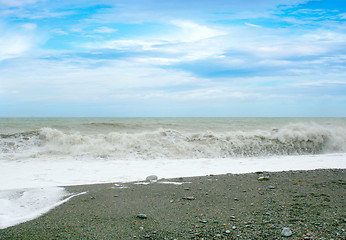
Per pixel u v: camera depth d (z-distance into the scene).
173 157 12.38
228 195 5.64
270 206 4.82
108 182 7.30
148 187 6.46
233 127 25.27
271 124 31.30
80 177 8.03
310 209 4.59
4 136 13.38
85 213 4.54
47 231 3.77
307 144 14.91
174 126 24.33
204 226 3.89
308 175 7.70
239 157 12.85
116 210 4.70
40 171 8.84
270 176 7.62
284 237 3.44
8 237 3.56
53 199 5.45
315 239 3.35
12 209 4.83
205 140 14.50
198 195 5.66
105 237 3.55
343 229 3.66
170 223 4.04
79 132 18.72
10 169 9.05
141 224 4.00
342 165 10.20
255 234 3.56
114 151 12.55
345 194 5.60
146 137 14.52
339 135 15.77
